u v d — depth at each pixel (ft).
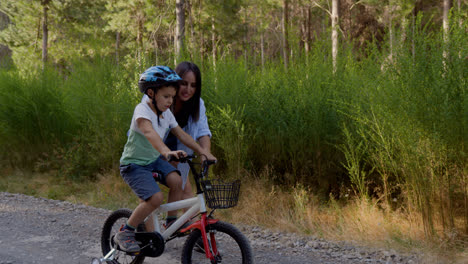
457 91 15.07
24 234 16.74
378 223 16.43
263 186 20.98
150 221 11.71
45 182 26.78
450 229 15.17
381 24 55.52
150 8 61.67
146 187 11.18
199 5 67.56
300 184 20.94
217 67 24.04
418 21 16.55
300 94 21.38
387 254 14.40
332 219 18.26
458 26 15.62
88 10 76.18
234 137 21.88
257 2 80.28
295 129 20.97
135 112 11.17
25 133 29.66
